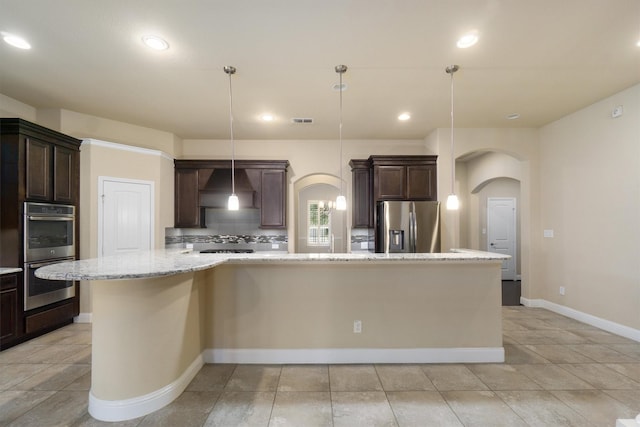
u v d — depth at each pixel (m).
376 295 2.83
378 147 5.21
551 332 3.50
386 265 2.83
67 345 3.13
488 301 2.85
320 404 2.14
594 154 3.68
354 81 3.10
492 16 2.13
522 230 4.72
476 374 2.56
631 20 2.16
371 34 2.34
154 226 4.39
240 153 5.21
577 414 2.03
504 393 2.28
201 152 5.18
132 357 2.03
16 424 1.93
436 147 4.62
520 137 4.58
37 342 3.20
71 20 2.15
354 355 2.80
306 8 2.04
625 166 3.33
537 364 2.74
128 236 4.15
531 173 4.56
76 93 3.36
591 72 2.93
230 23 2.20
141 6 2.01
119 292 2.02
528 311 4.32
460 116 4.11
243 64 2.77
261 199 4.98
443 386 2.38
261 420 1.97
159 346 2.12
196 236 5.29
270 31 2.29
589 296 3.77
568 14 2.11
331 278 2.83
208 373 2.58
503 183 6.66
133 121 4.29
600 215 3.62
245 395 2.25
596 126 3.65
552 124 4.32
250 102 3.62
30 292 3.21
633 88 3.23
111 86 3.20
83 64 2.76
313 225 8.43
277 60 2.71
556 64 2.77
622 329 3.37
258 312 2.81
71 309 3.71
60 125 3.81
